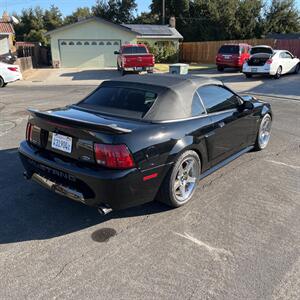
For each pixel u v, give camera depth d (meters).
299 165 5.33
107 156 3.21
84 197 3.41
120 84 4.31
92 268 2.94
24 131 7.36
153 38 34.25
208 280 2.79
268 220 3.72
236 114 4.82
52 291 2.67
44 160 3.66
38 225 3.62
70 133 3.43
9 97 12.77
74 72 25.30
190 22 49.19
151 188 3.56
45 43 46.88
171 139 3.62
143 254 3.13
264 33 43.94
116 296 2.62
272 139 6.71
